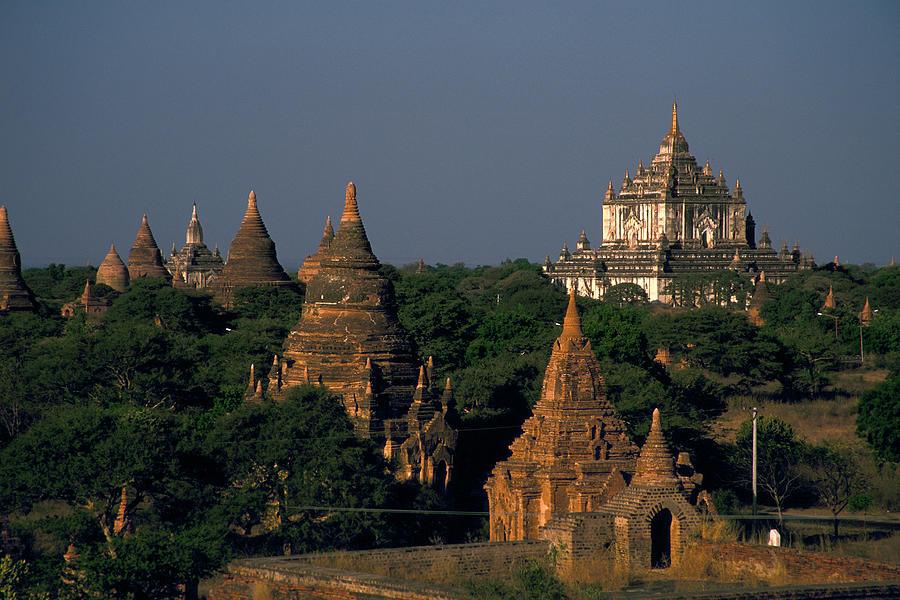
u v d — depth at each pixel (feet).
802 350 579.89
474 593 181.57
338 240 383.65
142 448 270.67
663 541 221.25
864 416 378.12
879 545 286.05
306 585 187.42
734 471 359.46
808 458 352.49
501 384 401.08
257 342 517.55
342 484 284.61
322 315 378.12
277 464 289.12
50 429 276.21
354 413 351.87
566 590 189.67
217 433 292.81
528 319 567.18
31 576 233.35
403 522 296.51
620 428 294.46
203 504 277.44
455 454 348.38
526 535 287.28
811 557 202.39
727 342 566.77
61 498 278.46
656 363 459.32
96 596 220.23
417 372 375.86
